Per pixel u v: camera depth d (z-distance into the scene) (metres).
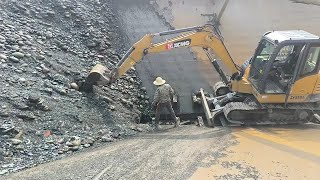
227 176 6.17
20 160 6.45
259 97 9.06
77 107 9.12
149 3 19.55
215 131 9.07
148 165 6.57
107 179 5.94
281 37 8.67
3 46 10.35
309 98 9.01
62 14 14.70
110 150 7.32
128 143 7.88
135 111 10.48
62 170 6.14
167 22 17.09
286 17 18.62
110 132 8.48
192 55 14.52
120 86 11.61
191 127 9.62
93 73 9.89
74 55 12.23
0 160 6.33
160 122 10.27
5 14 12.58
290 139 8.20
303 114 9.37
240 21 17.98
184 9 19.25
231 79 10.32
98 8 16.95
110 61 13.00
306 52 8.46
